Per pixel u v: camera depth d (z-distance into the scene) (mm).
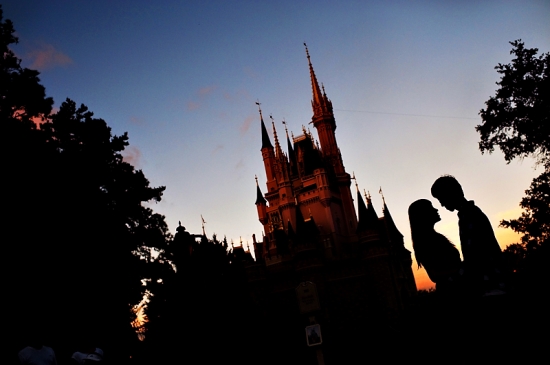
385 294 79500
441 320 4938
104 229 32750
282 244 87875
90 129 38688
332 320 77125
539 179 43500
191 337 27297
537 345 4367
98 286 30297
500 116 39406
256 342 36656
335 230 97000
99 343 27406
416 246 5395
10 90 34406
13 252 26562
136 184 40062
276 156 106125
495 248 4922
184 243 26250
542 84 37594
